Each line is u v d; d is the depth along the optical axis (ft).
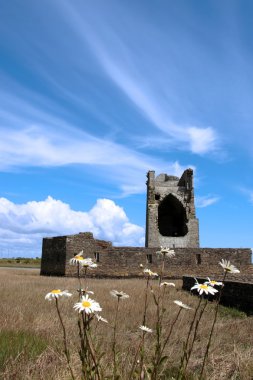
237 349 31.63
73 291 70.85
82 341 15.19
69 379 21.89
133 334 38.29
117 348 29.12
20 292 69.10
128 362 23.88
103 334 33.06
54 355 27.91
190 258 163.84
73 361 25.34
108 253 159.43
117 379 16.40
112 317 45.16
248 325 45.14
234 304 65.82
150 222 180.14
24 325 38.63
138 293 71.97
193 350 32.17
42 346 31.01
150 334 36.86
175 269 162.09
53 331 36.22
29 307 50.01
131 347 30.27
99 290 76.02
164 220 201.87
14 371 24.89
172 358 29.04
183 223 188.03
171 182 190.39
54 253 157.48
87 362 15.08
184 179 191.93
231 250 165.99
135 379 17.42
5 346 30.45
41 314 43.91
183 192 187.32
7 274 135.54
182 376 16.05
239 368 26.94
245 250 165.99
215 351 32.12
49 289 77.77
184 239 180.14
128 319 44.93
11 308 48.34
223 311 60.34
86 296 14.64
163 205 193.36
